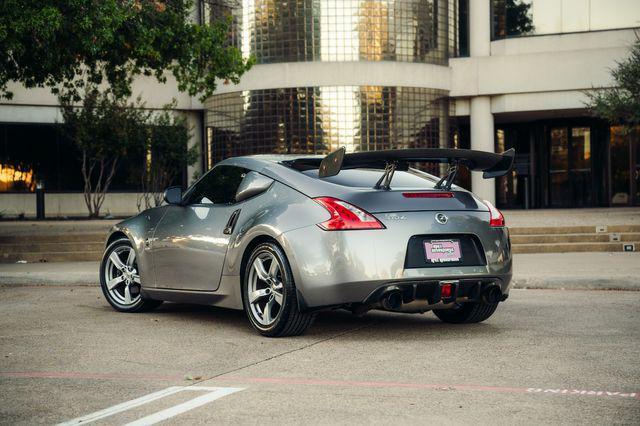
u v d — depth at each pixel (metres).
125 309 7.89
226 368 5.28
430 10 24.19
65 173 25.81
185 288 7.22
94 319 7.45
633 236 14.41
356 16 23.17
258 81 23.55
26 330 6.83
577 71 24.59
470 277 6.23
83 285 10.50
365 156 6.15
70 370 5.25
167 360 5.55
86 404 4.38
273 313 6.51
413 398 4.43
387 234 6.01
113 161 25.22
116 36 13.38
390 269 5.96
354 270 5.93
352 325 7.01
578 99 24.67
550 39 25.31
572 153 27.38
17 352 5.86
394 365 5.31
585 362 5.36
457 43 25.55
